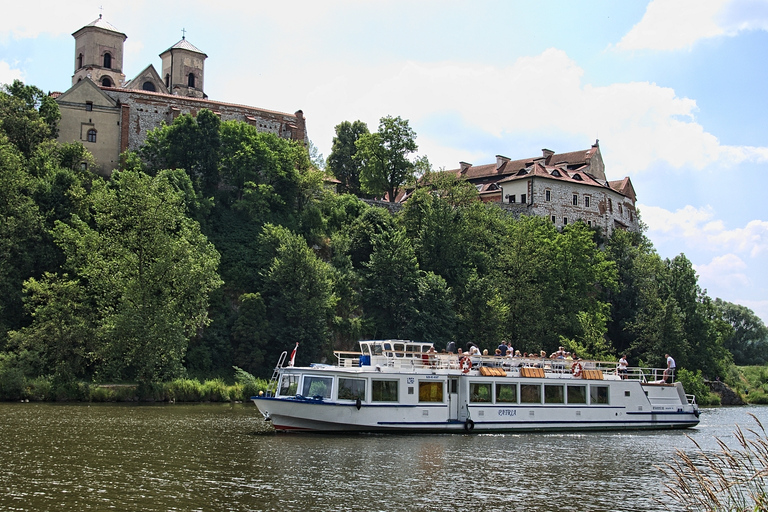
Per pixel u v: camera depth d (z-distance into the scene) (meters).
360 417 33.81
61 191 68.06
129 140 89.69
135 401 51.31
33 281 54.88
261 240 74.94
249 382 57.91
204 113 85.88
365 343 37.34
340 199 93.81
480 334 71.81
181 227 61.72
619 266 99.44
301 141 99.56
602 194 118.75
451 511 19.44
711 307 85.75
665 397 43.06
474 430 36.16
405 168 109.62
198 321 56.22
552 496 21.61
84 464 24.22
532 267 77.62
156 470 23.48
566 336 78.00
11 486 20.73
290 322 66.12
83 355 52.66
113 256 53.94
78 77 101.06
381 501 20.22
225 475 22.98
